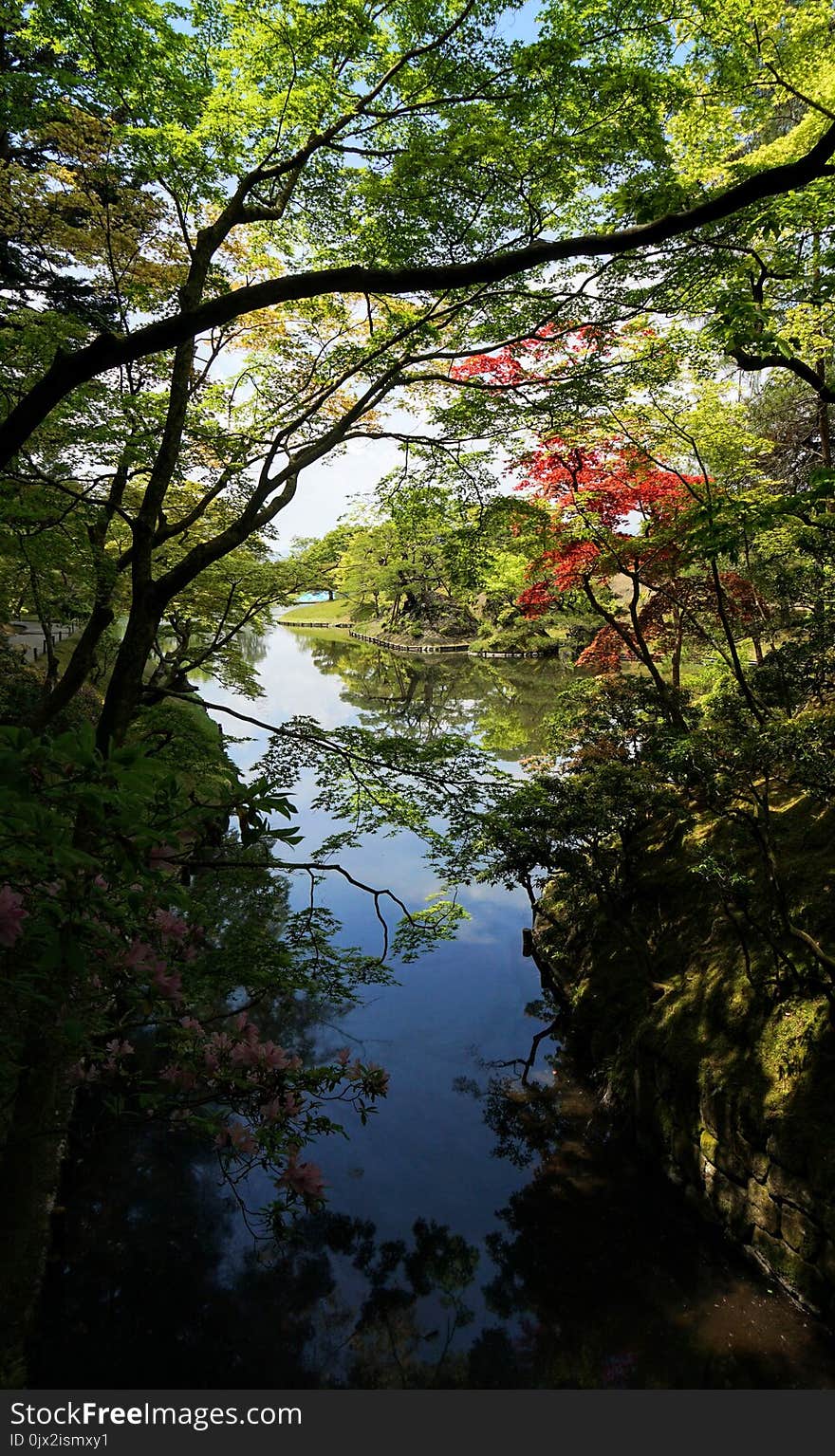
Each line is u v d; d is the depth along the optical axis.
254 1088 4.11
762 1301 5.62
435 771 6.59
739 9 6.29
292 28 5.77
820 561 7.61
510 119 5.70
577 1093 8.33
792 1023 6.27
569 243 2.79
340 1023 9.77
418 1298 5.86
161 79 6.09
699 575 13.20
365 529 10.63
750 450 11.43
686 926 8.34
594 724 9.57
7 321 7.23
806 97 6.95
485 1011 10.05
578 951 9.96
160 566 11.21
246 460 7.98
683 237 5.48
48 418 6.91
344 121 6.08
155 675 11.01
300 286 2.69
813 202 5.66
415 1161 7.36
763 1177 5.79
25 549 7.51
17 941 2.09
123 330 8.56
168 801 2.09
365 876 14.37
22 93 6.56
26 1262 5.63
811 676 7.66
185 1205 6.67
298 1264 6.18
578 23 5.45
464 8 5.62
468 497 8.70
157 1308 5.66
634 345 7.91
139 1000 3.38
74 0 5.46
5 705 9.38
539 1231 6.50
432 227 6.18
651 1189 6.95
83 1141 7.00
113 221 8.55
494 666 40.19
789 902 7.05
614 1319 5.65
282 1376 5.14
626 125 5.52
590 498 10.89
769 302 7.71
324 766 6.79
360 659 46.69
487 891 14.15
